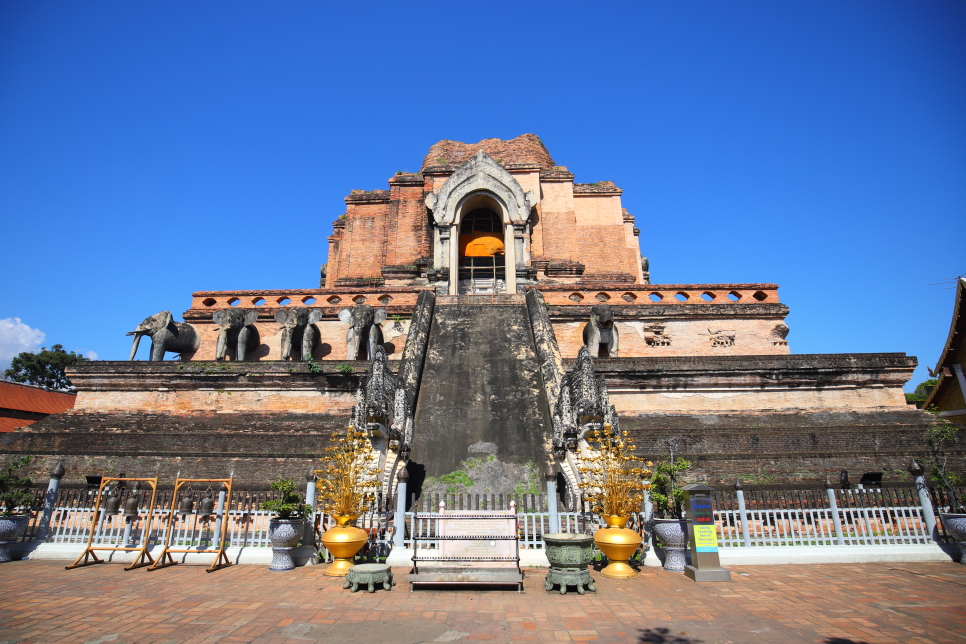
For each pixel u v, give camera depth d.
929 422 15.65
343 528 9.05
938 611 6.96
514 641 5.83
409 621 6.49
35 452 14.34
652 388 16.94
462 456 12.43
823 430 14.93
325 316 21.52
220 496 10.42
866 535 10.48
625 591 7.94
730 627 6.31
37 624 6.37
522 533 9.90
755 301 21.69
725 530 11.32
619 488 9.45
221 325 19.02
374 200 28.45
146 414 16.59
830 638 5.96
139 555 9.61
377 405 11.41
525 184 27.39
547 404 14.04
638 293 22.05
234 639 5.89
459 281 27.16
